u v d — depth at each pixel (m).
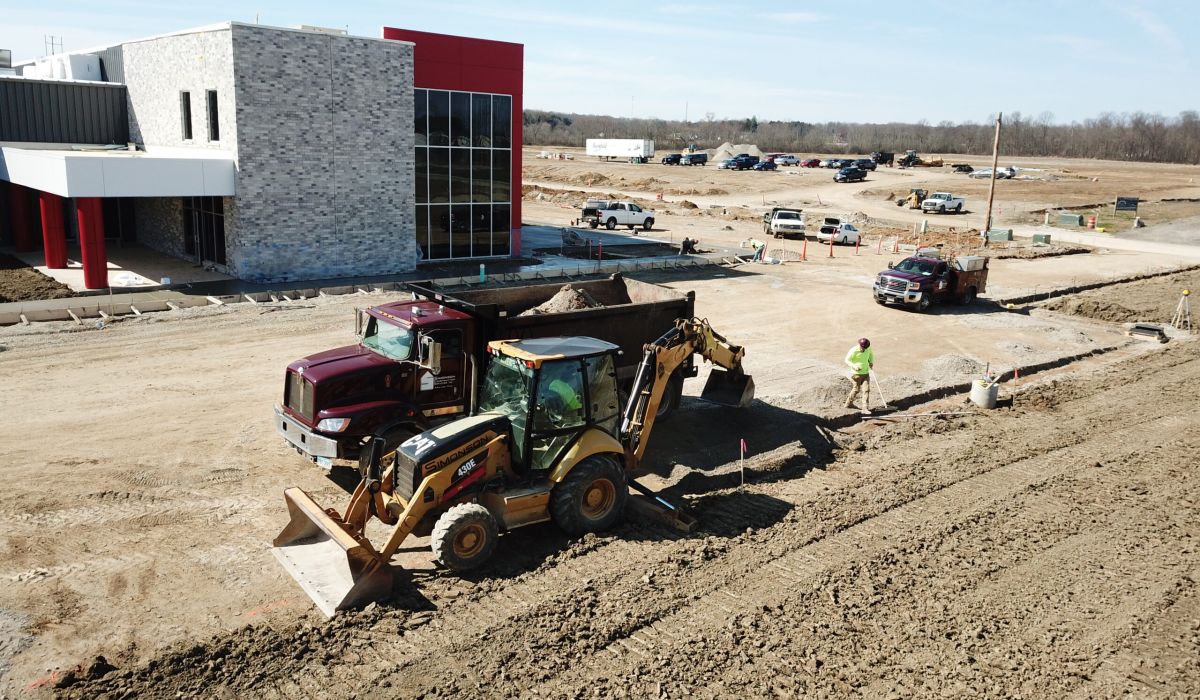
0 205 33.22
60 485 12.06
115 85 33.31
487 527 9.90
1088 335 24.92
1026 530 11.54
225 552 10.32
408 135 30.11
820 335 23.59
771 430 15.21
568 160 112.81
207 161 25.91
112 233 35.34
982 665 8.36
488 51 33.00
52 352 18.89
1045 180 93.69
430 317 12.62
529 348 10.88
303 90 27.22
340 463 13.21
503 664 8.19
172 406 15.65
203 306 23.92
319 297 25.80
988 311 28.02
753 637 8.74
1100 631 9.04
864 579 10.02
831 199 72.62
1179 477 13.66
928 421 16.44
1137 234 51.44
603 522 10.95
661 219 54.69
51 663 8.07
